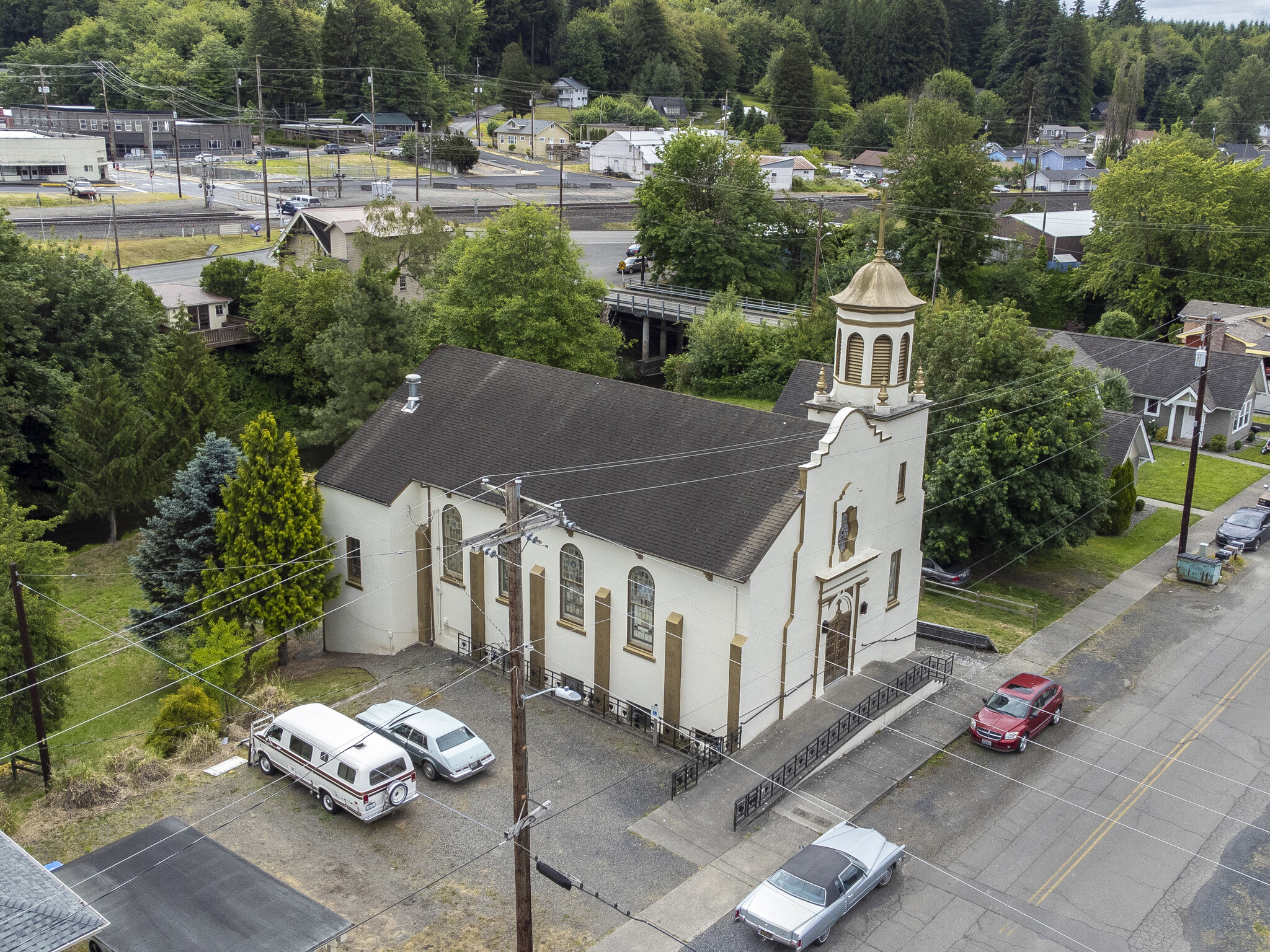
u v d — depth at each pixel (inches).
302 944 885.8
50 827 1123.3
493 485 1467.8
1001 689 1417.3
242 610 1518.2
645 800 1201.4
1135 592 1907.0
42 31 7785.4
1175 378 2972.4
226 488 1529.3
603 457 1448.1
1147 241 3850.9
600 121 7224.4
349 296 2442.2
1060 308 4195.4
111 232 3919.8
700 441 1397.6
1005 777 1288.1
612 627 1368.1
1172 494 2516.0
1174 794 1263.5
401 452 1612.9
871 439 1365.7
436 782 1232.2
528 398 1600.6
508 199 5211.6
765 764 1250.6
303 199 4552.2
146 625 1609.3
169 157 6122.1
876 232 4114.2
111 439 2078.0
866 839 1068.5
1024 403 1812.3
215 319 3051.2
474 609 1539.1
